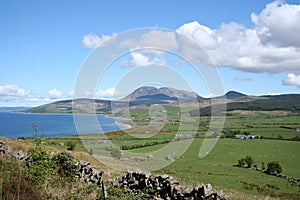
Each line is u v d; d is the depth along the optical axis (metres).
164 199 11.75
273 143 78.44
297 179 43.47
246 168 49.44
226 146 67.81
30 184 9.28
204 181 30.28
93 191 11.50
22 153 16.36
